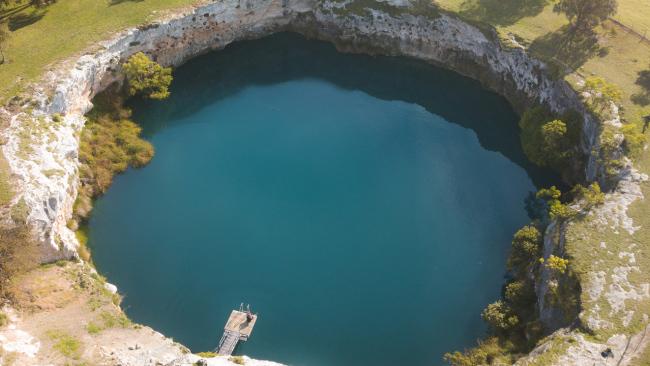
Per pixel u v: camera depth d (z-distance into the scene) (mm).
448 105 90250
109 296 59719
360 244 71062
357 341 61312
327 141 84312
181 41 92375
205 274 66812
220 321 62406
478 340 59719
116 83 85500
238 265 68000
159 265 67312
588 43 84688
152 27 87375
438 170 80688
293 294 65375
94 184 74000
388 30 96750
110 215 72312
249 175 78812
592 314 51625
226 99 90438
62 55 80125
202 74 94312
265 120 87250
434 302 65000
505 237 71812
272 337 61219
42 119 70875
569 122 75188
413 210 75312
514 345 55844
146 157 79375
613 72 79625
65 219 66625
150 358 50781
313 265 68500
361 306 64562
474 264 68875
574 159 74750
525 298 59812
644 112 72438
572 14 84375
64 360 48188
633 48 83938
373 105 90625
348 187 77875
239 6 95250
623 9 93562
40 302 54094
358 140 84625
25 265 55438
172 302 63844
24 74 76250
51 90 73750
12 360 46688
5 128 68312
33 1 90188
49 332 50938
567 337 50406
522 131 82750
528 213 74375
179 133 84312
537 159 77562
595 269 55531
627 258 56594
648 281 54438
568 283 55156
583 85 76938
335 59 98562
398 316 63656
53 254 59094
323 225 73062
